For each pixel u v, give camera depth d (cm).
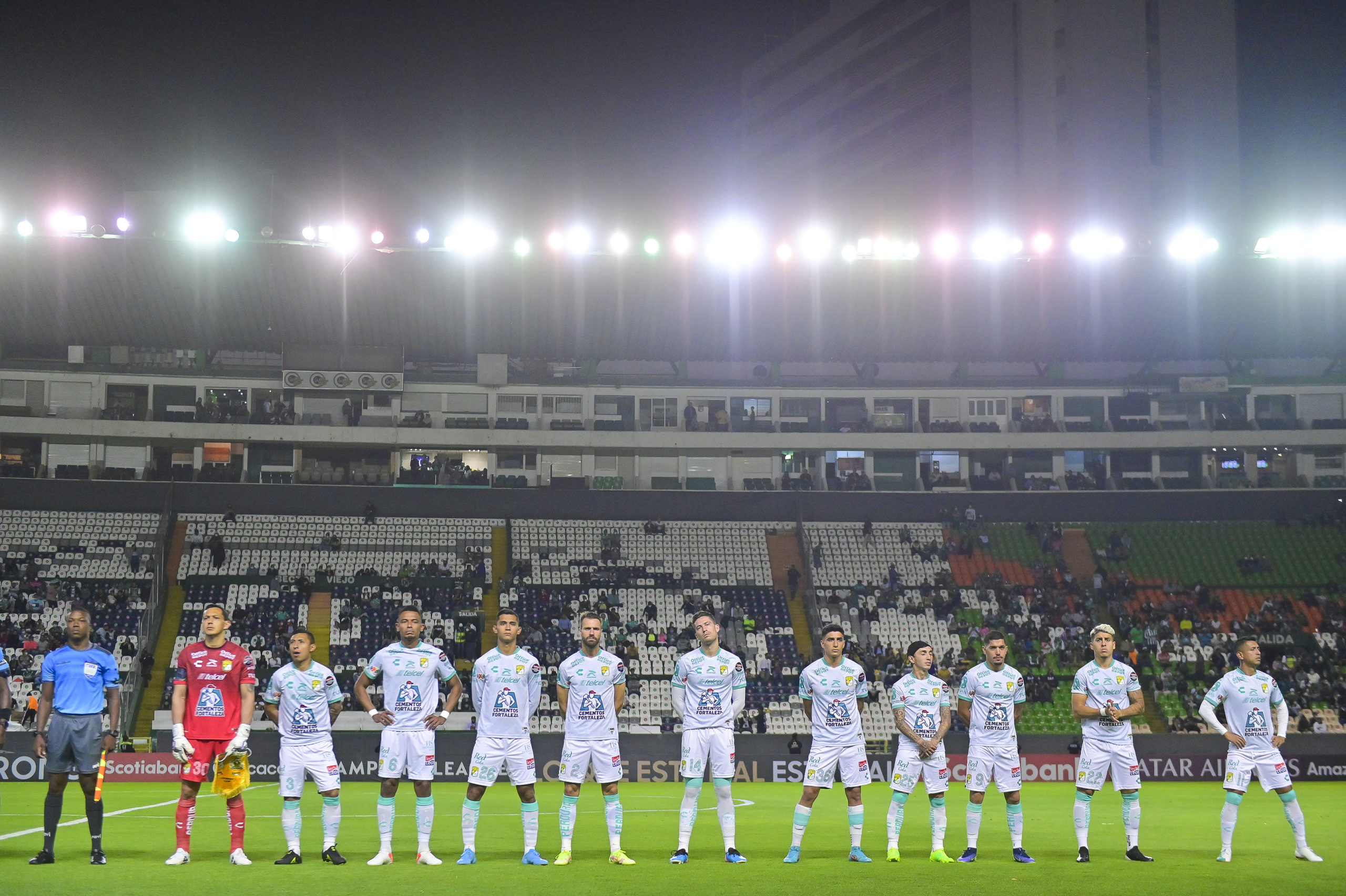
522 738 1317
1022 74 7131
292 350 5419
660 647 4691
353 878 1153
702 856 1410
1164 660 4612
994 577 5175
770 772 3706
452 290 5134
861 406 5831
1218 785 3625
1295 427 5631
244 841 1655
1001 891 1088
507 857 1378
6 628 4391
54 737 1275
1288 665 4556
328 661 4450
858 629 4891
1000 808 2494
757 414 5806
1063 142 6825
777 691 4494
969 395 5803
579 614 4866
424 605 4825
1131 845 1377
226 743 1305
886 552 5384
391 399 5597
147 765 3481
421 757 1303
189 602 4762
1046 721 4366
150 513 5194
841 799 2903
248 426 5384
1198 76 6675
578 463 5694
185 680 1310
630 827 2014
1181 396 5716
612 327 5381
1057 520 5594
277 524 5225
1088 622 4894
